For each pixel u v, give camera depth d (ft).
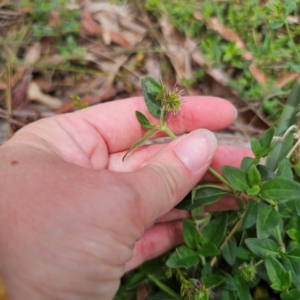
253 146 0.36
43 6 0.72
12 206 0.30
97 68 0.68
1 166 0.33
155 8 0.70
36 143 0.38
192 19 0.68
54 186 0.30
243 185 0.35
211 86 0.65
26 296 0.29
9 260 0.29
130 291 0.49
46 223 0.29
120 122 0.45
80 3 0.73
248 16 0.66
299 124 0.49
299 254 0.37
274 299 0.44
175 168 0.35
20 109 0.64
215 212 0.46
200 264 0.46
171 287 0.47
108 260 0.29
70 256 0.28
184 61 0.67
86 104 0.58
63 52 0.69
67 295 0.29
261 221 0.34
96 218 0.29
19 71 0.67
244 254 0.42
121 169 0.47
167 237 0.47
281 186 0.34
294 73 0.62
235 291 0.41
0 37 0.71
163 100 0.39
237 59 0.64
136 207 0.31
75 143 0.42
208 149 0.37
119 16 0.72
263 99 0.62
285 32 0.66
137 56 0.69
